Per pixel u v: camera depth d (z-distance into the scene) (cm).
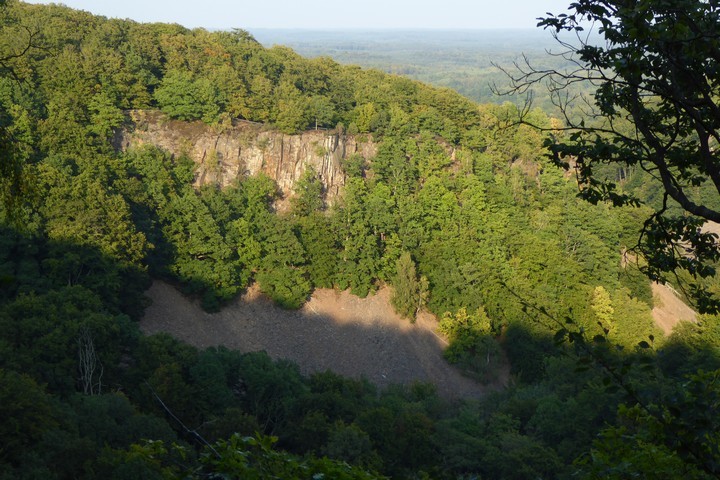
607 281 11344
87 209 8519
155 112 10919
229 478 1185
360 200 11444
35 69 10075
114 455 4025
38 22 11500
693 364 7462
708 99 1342
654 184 14950
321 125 12319
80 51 11219
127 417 5259
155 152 10319
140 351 6869
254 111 11662
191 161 10688
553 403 6962
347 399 7019
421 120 13188
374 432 6284
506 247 11381
